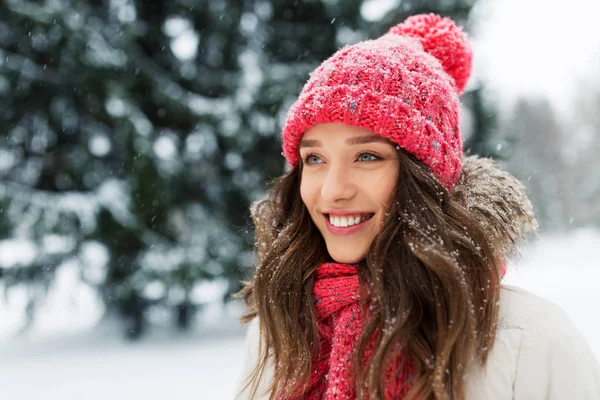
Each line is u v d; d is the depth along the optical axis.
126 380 4.46
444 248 1.08
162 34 5.80
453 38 1.40
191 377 4.49
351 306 1.17
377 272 1.10
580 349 1.06
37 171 5.98
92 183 5.87
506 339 1.06
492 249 1.10
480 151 6.25
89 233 5.45
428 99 1.15
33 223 5.38
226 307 5.73
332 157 1.15
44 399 4.07
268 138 5.68
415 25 1.43
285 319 1.25
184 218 5.77
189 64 5.95
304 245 1.30
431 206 1.10
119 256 5.65
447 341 1.03
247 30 5.88
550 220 23.20
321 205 1.21
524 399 1.03
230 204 6.08
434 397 1.04
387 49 1.19
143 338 5.71
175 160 5.38
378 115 1.09
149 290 5.51
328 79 1.15
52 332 6.05
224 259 5.59
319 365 1.21
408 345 1.07
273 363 1.31
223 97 5.90
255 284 1.33
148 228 5.64
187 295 5.68
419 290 1.09
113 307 5.68
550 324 1.06
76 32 5.05
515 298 1.12
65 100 5.51
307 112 1.15
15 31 5.32
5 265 5.59
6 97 5.40
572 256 14.57
